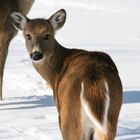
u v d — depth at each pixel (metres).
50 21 11.01
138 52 24.20
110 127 8.60
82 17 36.16
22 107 14.24
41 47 10.59
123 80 18.19
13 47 25.55
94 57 9.38
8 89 17.03
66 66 10.02
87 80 8.55
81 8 40.16
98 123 8.23
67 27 31.86
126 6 40.78
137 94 15.71
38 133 11.67
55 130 11.86
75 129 8.70
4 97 15.73
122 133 11.45
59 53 10.68
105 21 34.72
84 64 9.12
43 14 36.22
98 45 25.86
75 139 8.74
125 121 12.43
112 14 37.78
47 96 15.69
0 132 11.86
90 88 8.43
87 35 29.23
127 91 16.17
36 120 12.81
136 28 32.12
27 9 16.58
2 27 15.95
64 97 8.93
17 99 15.30
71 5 41.19
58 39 27.50
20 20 11.17
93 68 8.90
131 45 26.33
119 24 33.62
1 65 15.88
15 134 11.70
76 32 30.20
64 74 9.61
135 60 22.12
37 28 10.73
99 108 8.26
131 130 11.67
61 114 9.03
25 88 17.16
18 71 19.81
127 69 20.20
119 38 28.52
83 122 8.59
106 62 9.22
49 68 10.63
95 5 40.97
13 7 16.08
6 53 16.09
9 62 21.62
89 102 8.34
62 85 9.16
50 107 14.19
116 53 23.70
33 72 19.64
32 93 16.38
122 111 13.52
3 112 13.70
